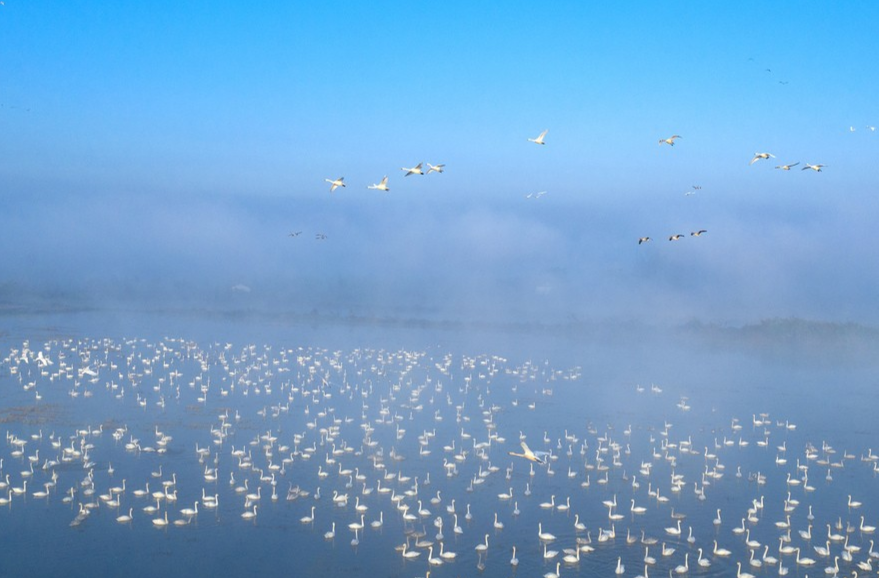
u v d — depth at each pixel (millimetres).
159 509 177375
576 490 198000
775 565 154625
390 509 180750
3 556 152000
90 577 144125
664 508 186250
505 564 152500
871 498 198500
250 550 157125
